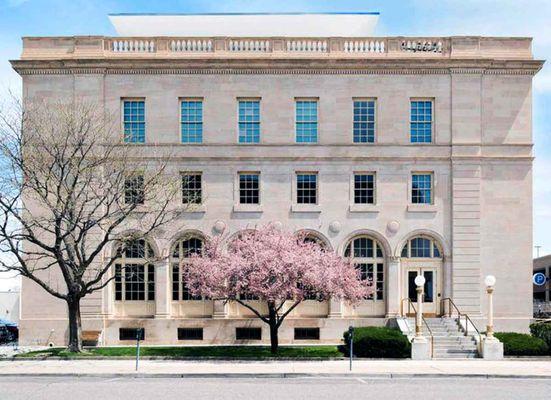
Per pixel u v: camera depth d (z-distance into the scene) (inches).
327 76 1523.1
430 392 839.7
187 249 1501.0
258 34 1768.0
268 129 1512.1
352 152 1504.7
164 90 1519.4
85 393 818.2
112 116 1466.5
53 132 1334.9
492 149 1513.3
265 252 1203.2
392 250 1482.5
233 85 1521.9
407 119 1515.7
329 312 1472.7
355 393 824.9
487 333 1237.1
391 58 1509.6
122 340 1461.6
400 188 1502.2
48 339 1477.6
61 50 1521.9
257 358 1170.0
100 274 1243.8
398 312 1470.2
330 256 1266.0
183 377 983.0
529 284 1491.1
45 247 1220.5
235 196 1496.1
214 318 1467.8
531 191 1507.1
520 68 1517.0
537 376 991.0
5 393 819.4
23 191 1311.5
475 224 1491.1
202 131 1515.7
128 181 1405.0
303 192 1507.1
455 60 1508.4
